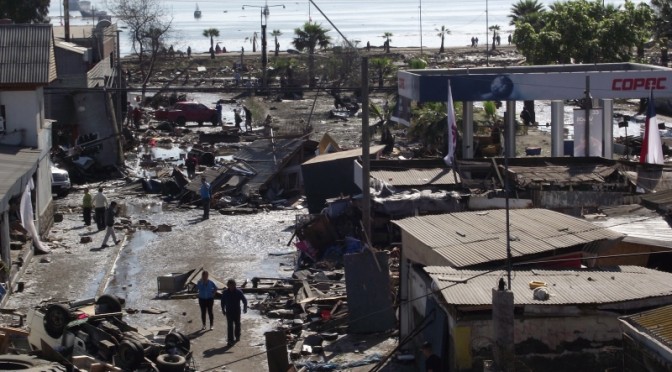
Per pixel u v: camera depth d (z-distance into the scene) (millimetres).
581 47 60281
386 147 44281
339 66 77250
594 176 28203
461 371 15984
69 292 26031
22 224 29547
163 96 70688
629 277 17281
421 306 18781
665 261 20234
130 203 38781
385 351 20375
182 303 24953
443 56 100750
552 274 17531
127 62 92000
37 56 32469
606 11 62406
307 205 35438
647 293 16156
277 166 39094
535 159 30422
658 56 86875
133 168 46062
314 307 23656
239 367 20141
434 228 20359
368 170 24984
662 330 13727
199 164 44906
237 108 69938
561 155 37656
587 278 17219
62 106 46312
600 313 15914
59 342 19297
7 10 71562
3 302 24578
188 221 35344
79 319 19406
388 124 53062
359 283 21812
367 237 25016
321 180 33500
